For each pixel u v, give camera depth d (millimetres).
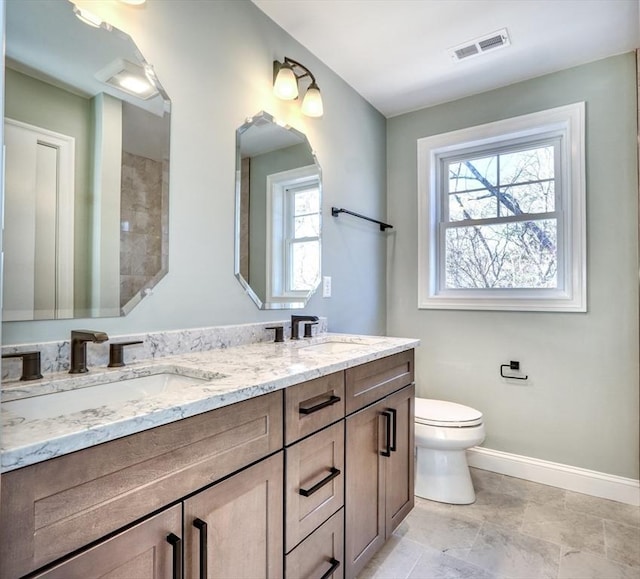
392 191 2807
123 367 1131
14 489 554
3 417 701
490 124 2453
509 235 2479
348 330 2371
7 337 991
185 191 1427
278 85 1748
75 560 618
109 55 1224
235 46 1633
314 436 1146
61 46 1122
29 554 567
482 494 2135
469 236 2613
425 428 2025
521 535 1753
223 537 862
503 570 1529
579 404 2189
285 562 1033
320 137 2145
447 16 1805
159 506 737
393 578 1484
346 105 2371
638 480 2033
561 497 2105
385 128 2807
